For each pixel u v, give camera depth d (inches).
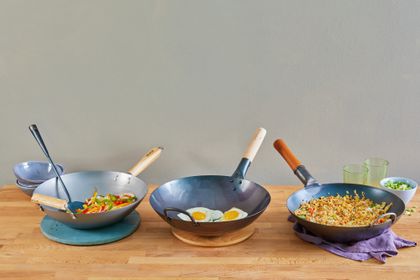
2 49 74.2
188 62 74.5
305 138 77.4
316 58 74.1
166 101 76.1
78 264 55.3
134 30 73.4
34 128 67.0
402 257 56.0
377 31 73.1
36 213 68.0
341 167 78.5
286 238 60.8
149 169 79.1
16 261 55.9
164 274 53.2
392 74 74.6
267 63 74.4
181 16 72.8
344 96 75.5
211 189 66.7
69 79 75.4
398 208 60.4
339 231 55.6
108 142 78.0
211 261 55.7
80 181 69.2
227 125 77.0
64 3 72.6
